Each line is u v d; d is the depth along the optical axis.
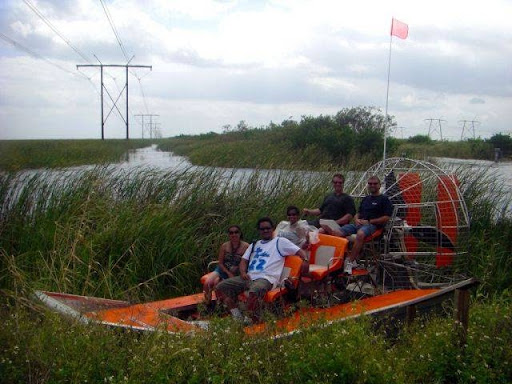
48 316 5.80
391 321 6.74
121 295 8.52
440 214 8.41
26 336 5.41
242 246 7.73
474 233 11.23
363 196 9.84
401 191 8.95
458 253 8.33
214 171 12.13
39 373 5.09
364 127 35.91
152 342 5.35
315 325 5.62
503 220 12.10
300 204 11.80
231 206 11.38
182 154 41.75
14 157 14.59
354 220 9.00
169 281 9.65
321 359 5.08
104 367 5.07
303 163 15.38
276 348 5.44
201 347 5.38
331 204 9.37
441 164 15.18
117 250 9.43
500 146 37.16
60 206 10.10
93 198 10.32
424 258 9.21
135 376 4.93
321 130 31.55
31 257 9.04
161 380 4.89
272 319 5.91
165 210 10.35
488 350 5.75
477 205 12.10
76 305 6.65
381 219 8.34
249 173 13.29
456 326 5.95
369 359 5.16
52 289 8.20
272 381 5.01
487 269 9.68
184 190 11.35
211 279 7.39
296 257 7.22
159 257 9.58
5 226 9.48
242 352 5.26
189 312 7.30
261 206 11.53
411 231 8.59
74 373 4.92
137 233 9.60
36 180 10.68
